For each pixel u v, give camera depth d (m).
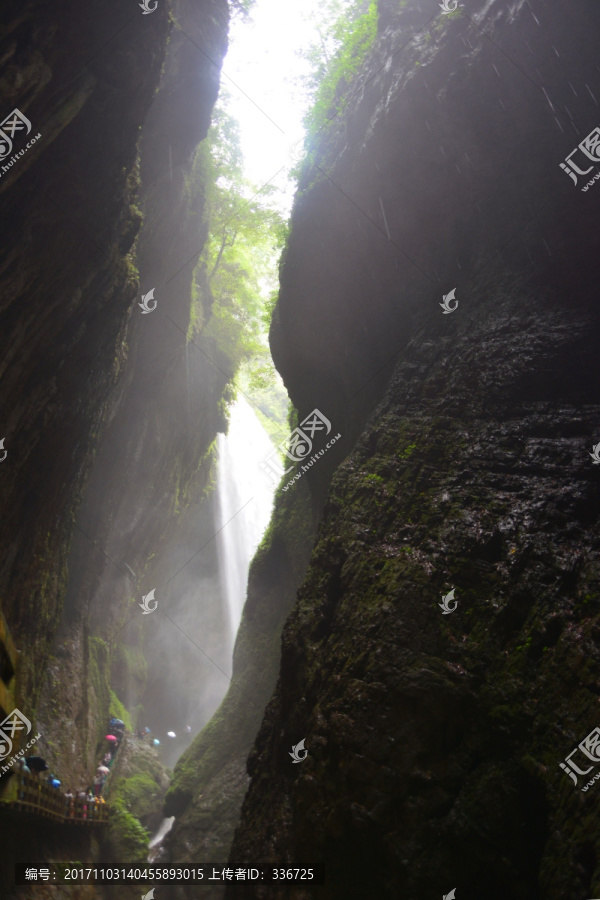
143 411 27.42
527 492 9.98
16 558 16.62
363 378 16.91
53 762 19.78
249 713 21.66
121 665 30.38
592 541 9.04
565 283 11.28
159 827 24.38
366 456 12.80
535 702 8.27
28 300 13.13
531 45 11.61
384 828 8.61
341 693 9.96
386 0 16.98
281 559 24.47
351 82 18.58
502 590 9.38
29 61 10.31
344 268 16.92
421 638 9.64
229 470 47.81
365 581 10.93
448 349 12.45
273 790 11.47
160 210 22.72
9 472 14.70
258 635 23.33
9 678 10.34
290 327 19.62
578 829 6.95
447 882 7.93
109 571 29.20
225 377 35.72
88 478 22.53
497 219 12.70
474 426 11.16
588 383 10.41
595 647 7.95
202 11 20.97
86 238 14.56
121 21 12.62
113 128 14.24
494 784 8.04
